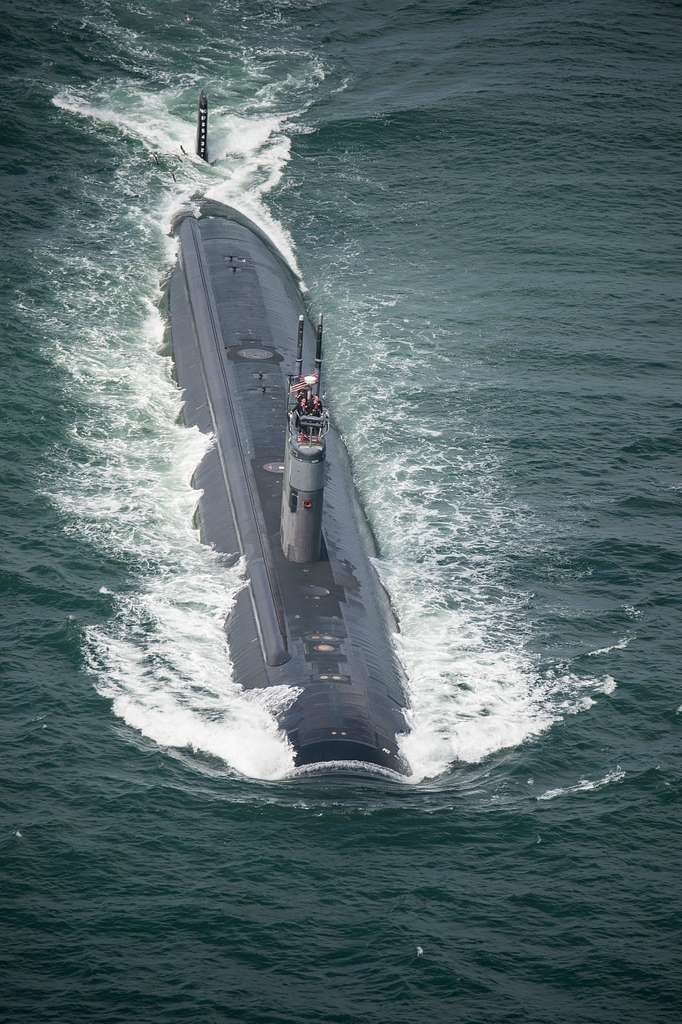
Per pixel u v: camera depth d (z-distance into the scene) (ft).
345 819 536.42
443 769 578.25
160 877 506.07
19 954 468.34
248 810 540.93
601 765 579.48
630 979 466.70
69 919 484.74
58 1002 449.48
